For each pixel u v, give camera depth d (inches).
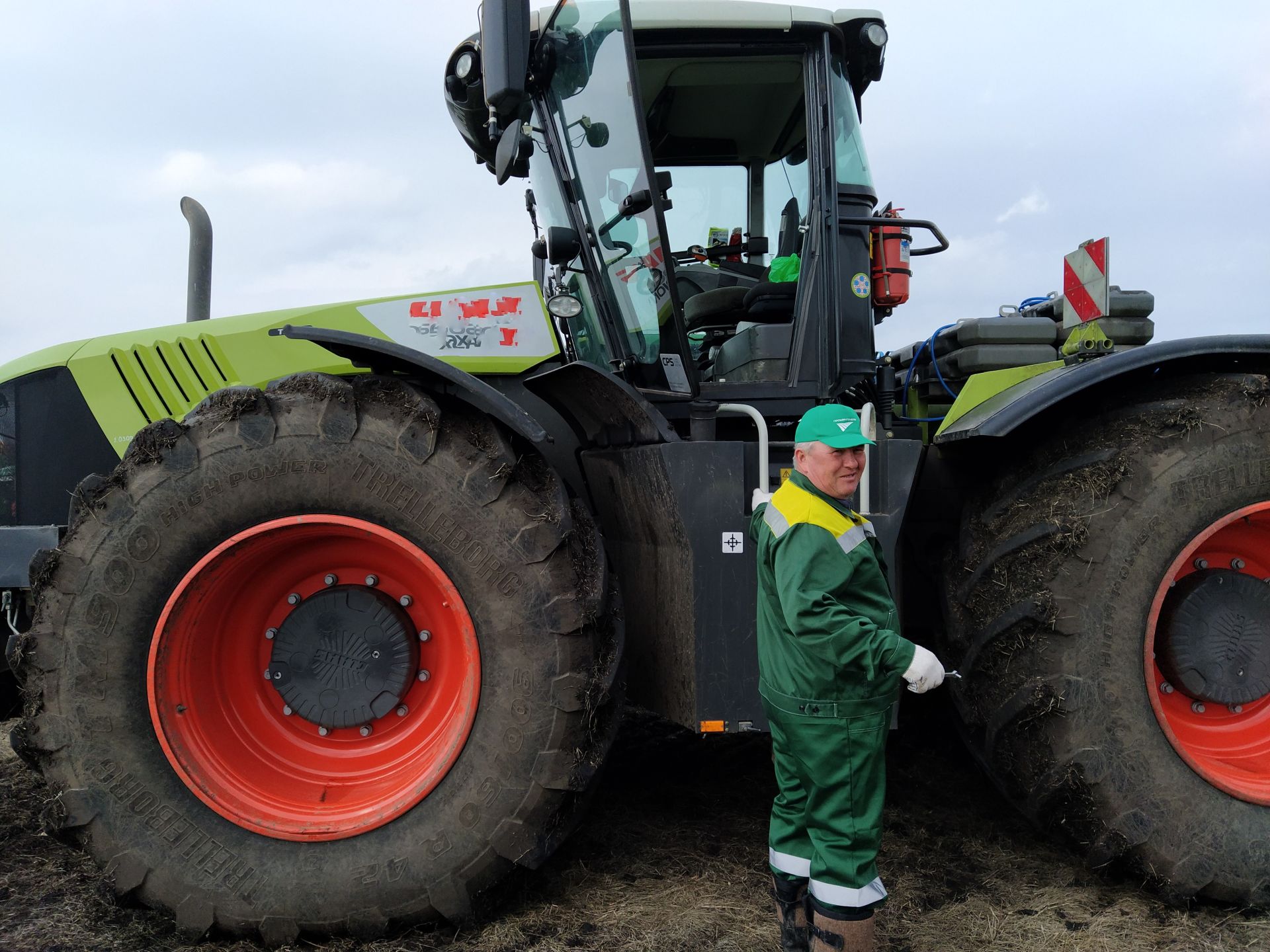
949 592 104.7
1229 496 94.3
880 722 75.4
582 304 121.7
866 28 119.0
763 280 135.6
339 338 89.4
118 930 89.2
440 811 88.7
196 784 88.7
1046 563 95.0
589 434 114.3
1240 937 87.6
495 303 115.8
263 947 87.5
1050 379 97.8
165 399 115.8
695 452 93.9
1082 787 92.2
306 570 97.6
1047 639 93.9
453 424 94.0
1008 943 85.9
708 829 112.0
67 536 91.5
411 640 95.7
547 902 93.9
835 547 74.7
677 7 111.7
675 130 131.4
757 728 92.7
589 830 111.5
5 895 95.1
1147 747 92.4
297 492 91.5
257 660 97.8
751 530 85.4
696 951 84.1
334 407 92.2
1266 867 91.3
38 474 118.1
